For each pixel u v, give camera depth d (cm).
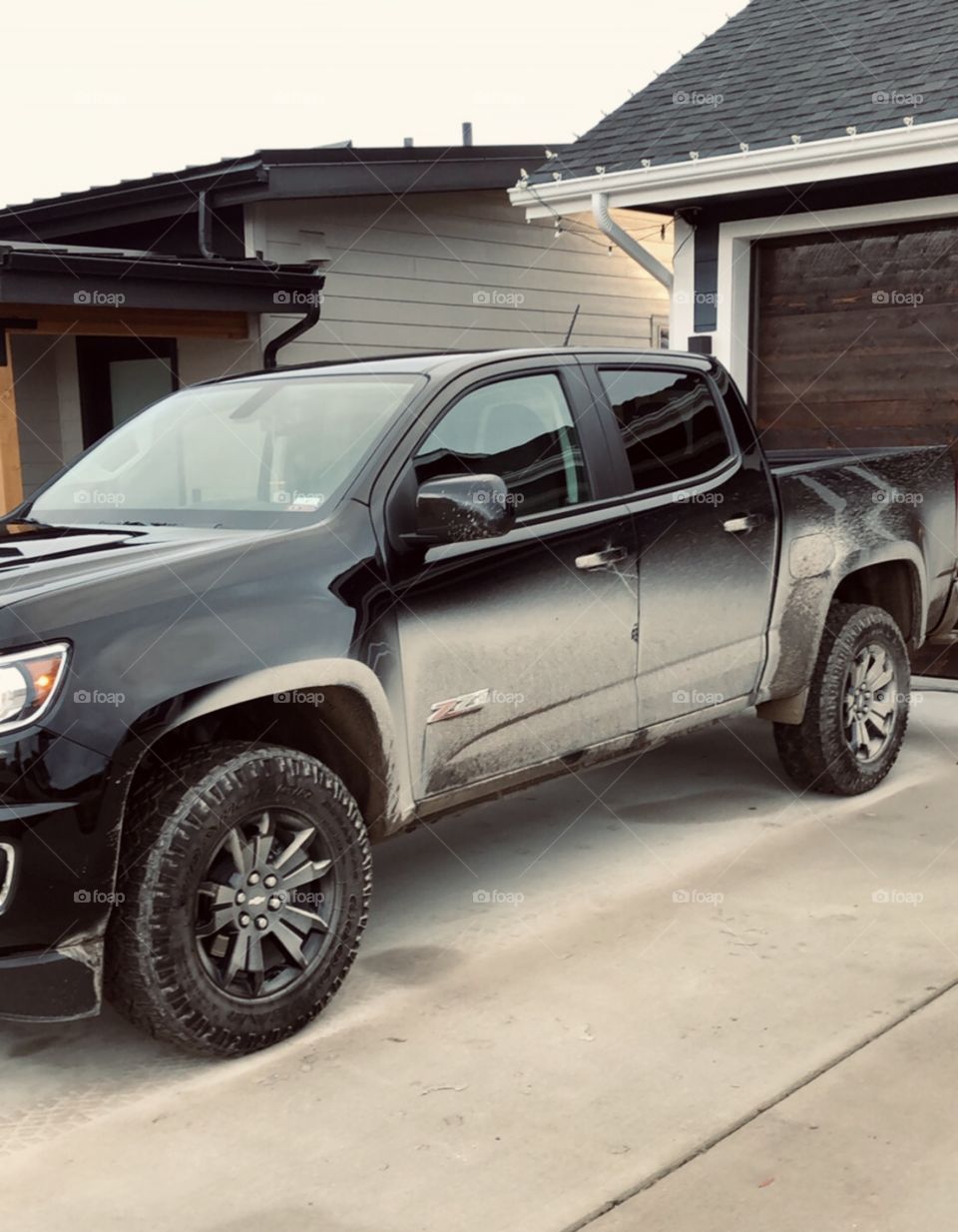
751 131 795
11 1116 320
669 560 460
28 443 1187
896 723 571
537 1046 342
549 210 884
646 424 475
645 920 427
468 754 398
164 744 345
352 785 380
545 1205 271
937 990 366
